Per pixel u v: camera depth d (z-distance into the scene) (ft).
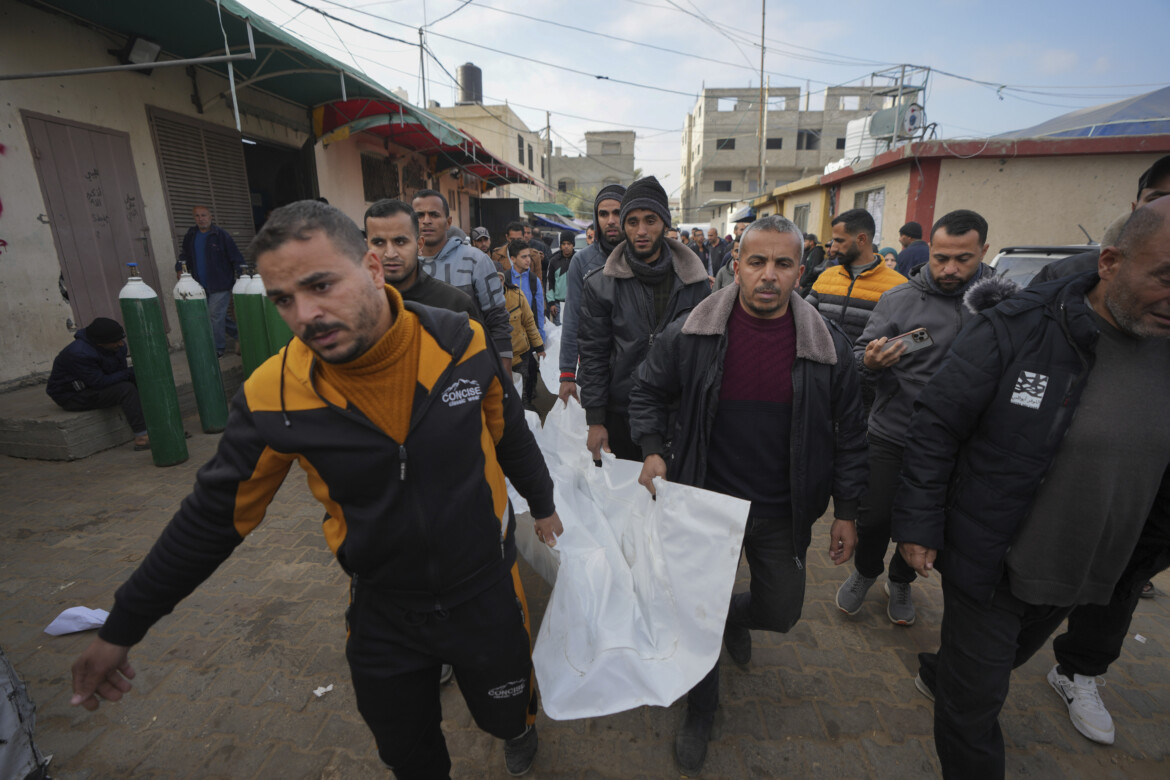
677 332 6.45
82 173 19.11
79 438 14.92
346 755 6.61
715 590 5.60
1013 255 15.66
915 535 5.41
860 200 41.06
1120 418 4.70
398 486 3.97
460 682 4.99
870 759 6.64
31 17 17.44
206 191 24.25
